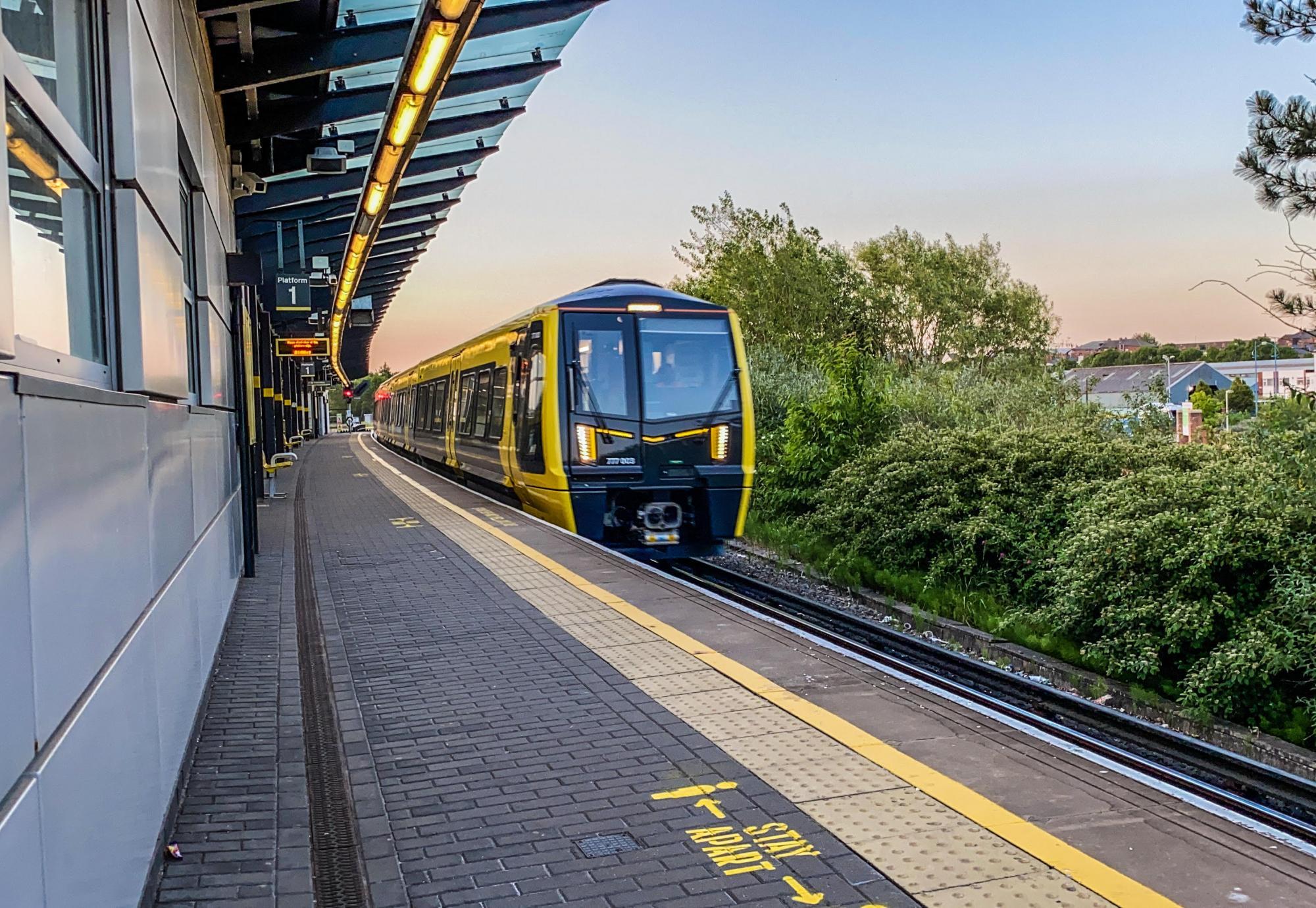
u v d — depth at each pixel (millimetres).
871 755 4832
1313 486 8258
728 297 32375
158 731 3799
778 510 17156
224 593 7754
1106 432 13680
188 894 3637
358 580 9953
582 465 12375
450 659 6875
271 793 4645
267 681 6551
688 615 7945
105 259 3795
